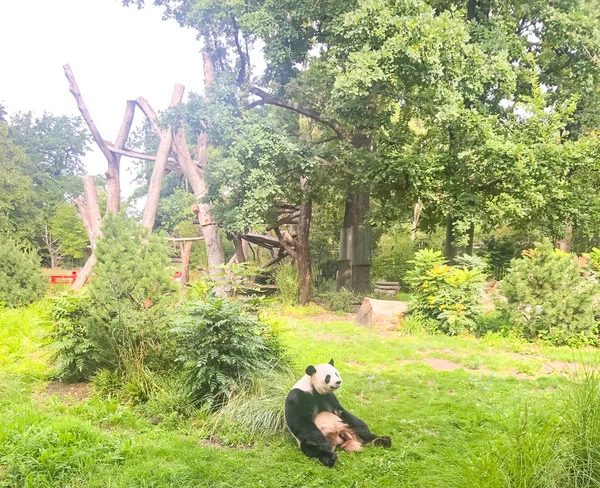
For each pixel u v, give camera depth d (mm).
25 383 7422
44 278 15664
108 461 4691
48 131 46781
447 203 16453
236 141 16375
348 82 14273
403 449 5250
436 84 15367
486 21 18016
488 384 8000
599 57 17984
